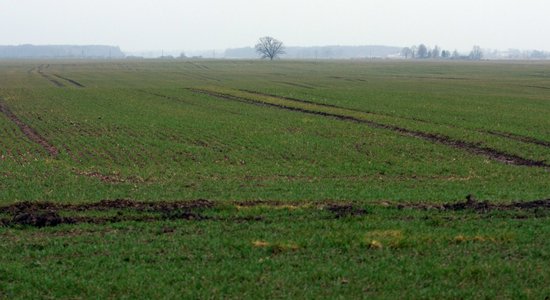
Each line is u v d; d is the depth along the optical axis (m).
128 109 56.19
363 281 14.11
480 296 13.34
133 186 24.91
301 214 19.83
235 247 16.42
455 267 14.95
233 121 47.44
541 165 32.41
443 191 24.42
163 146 36.25
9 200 21.86
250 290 13.56
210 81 101.69
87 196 22.66
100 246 16.38
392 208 20.81
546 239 17.33
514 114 52.88
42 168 29.02
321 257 15.77
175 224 18.59
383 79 110.00
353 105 59.47
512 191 24.64
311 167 30.59
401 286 13.84
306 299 13.12
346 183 26.31
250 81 101.56
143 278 14.16
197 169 29.78
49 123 46.47
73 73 130.00
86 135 40.69
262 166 30.73
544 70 154.25
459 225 18.72
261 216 19.50
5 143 37.38
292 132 41.91
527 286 13.91
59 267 14.88
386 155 33.97
